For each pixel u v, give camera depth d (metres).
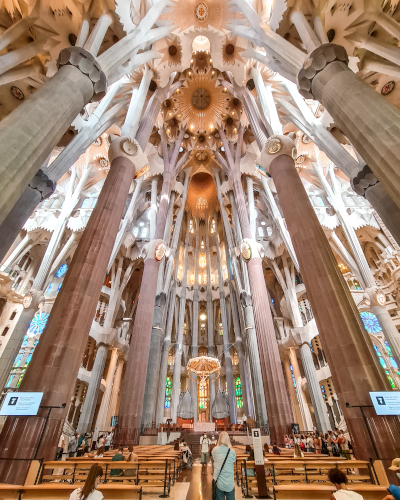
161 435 13.56
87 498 2.09
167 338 22.83
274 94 14.51
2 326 18.48
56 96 5.70
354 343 6.29
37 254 22.59
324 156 18.05
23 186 4.58
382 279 19.95
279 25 8.88
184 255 32.44
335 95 6.07
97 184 22.70
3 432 5.41
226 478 2.82
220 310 30.77
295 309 21.06
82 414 16.75
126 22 8.53
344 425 15.45
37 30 8.48
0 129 4.73
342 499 1.91
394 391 5.43
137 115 12.06
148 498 4.81
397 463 2.54
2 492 3.38
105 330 20.02
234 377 26.42
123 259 24.61
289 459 5.96
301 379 19.91
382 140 4.90
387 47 8.05
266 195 23.42
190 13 13.83
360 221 19.50
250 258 16.45
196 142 25.62
